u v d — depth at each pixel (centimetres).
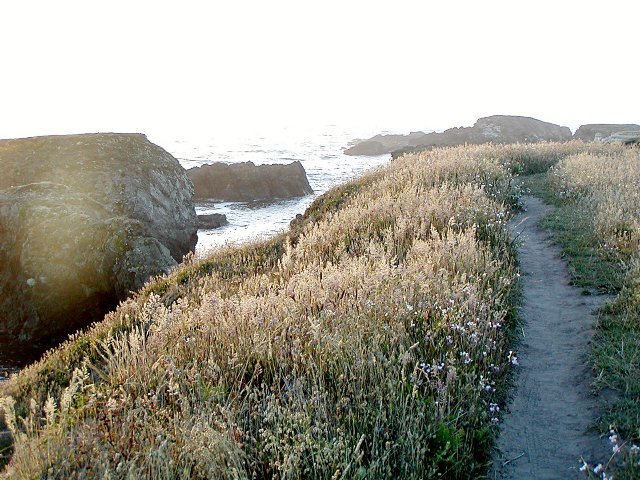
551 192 1841
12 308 1986
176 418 497
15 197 2236
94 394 604
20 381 905
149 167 2838
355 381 571
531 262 1123
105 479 409
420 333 682
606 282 930
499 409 586
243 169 5234
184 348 709
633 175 1728
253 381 618
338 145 13450
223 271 1402
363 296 752
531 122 8900
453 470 483
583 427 563
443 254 929
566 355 721
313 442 464
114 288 1917
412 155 3048
